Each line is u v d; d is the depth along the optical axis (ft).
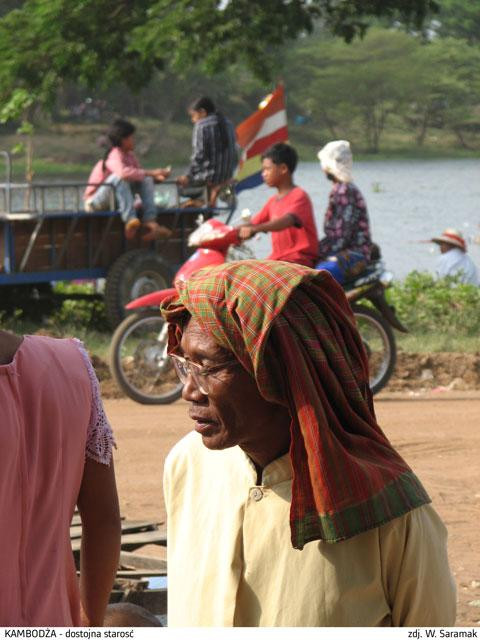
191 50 95.25
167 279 66.28
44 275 62.80
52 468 11.53
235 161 71.87
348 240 47.29
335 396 10.94
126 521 24.71
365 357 11.37
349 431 11.18
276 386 10.78
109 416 45.29
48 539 11.55
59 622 11.50
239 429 11.16
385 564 10.98
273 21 96.37
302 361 10.68
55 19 91.71
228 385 10.97
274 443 11.28
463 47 521.65
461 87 504.43
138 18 94.58
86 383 12.16
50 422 11.56
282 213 46.57
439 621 11.25
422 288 71.46
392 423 43.39
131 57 95.76
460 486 33.81
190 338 11.10
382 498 10.75
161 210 67.67
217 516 11.74
